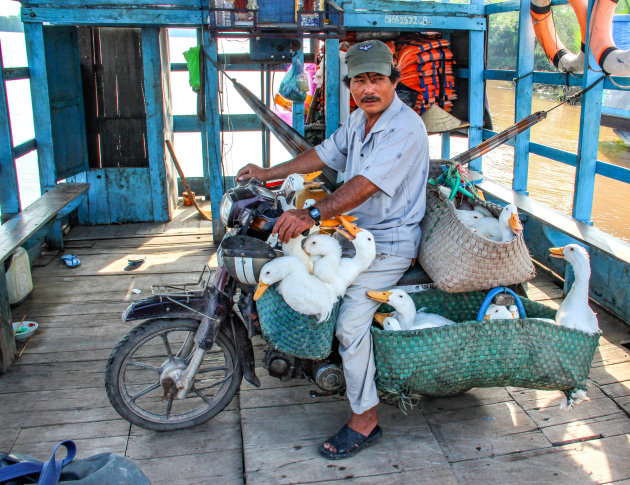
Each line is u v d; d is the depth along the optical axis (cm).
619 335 350
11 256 384
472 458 250
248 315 251
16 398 292
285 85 477
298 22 395
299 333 229
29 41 461
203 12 452
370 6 469
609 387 299
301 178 258
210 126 487
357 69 230
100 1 449
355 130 259
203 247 511
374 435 255
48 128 479
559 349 239
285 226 219
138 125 570
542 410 281
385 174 230
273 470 243
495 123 642
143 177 568
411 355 234
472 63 508
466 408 283
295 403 289
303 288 220
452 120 512
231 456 253
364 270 240
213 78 471
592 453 252
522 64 461
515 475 240
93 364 323
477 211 254
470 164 533
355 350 240
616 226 529
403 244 249
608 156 537
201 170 711
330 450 249
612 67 354
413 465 246
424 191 252
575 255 250
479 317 242
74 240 529
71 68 522
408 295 245
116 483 133
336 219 234
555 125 730
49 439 262
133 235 542
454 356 235
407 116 239
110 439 263
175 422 265
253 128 669
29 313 383
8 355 317
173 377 256
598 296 387
